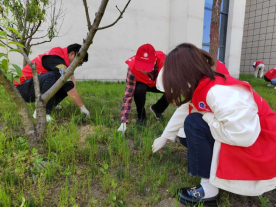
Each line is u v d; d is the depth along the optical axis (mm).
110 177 1662
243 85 1329
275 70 7180
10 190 1429
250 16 12141
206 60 1331
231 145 1265
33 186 1507
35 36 5348
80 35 5996
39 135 1827
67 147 1849
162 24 7410
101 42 6363
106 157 1920
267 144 1281
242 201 1513
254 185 1299
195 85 1294
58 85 1737
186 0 7023
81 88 4703
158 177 1666
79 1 5828
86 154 1888
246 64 12578
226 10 8922
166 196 1522
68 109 2998
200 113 1473
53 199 1426
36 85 1803
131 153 2031
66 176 1588
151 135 2383
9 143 1952
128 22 6699
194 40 7391
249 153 1253
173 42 7559
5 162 1666
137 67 2275
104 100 3805
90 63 6293
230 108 1165
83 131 2398
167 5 7406
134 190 1540
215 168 1322
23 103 1737
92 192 1517
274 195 1609
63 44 5777
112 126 2617
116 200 1440
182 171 1799
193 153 1442
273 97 4984
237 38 9070
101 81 6379
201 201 1431
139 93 2678
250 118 1170
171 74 1295
